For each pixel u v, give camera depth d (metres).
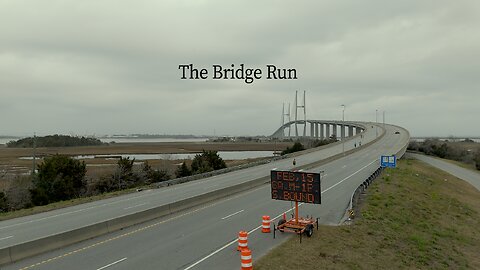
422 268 19.55
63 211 29.55
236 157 116.56
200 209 27.91
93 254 17.45
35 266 15.91
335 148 89.06
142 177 53.16
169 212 26.20
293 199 21.17
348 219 24.11
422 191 39.62
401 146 85.25
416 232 24.92
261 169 55.38
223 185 40.53
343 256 18.39
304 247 18.62
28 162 88.44
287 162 63.78
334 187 36.78
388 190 35.06
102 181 49.19
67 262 16.39
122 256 17.14
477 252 24.33
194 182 44.59
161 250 18.00
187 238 20.05
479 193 54.12
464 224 30.89
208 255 17.22
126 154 125.31
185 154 126.38
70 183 44.12
